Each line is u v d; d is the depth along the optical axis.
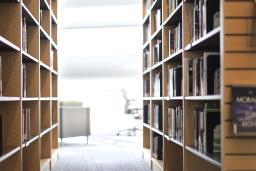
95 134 8.94
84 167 4.69
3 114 2.86
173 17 3.43
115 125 10.51
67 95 10.46
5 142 2.85
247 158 1.89
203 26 2.45
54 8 5.48
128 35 8.22
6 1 2.81
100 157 5.50
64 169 4.56
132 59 8.86
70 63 8.86
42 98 3.97
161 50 4.18
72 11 6.71
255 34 1.90
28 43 3.71
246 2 1.91
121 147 6.66
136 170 4.52
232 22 1.91
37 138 3.67
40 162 3.93
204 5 2.42
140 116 9.30
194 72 2.67
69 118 7.15
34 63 3.72
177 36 3.38
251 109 1.87
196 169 2.81
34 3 3.72
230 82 1.90
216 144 2.41
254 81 1.90
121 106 11.55
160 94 4.11
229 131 1.89
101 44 8.37
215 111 2.43
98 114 11.09
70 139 7.94
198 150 2.51
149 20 4.96
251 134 1.85
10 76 2.84
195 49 2.80
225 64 1.90
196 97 2.44
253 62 1.90
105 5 6.43
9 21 2.83
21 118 2.90
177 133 3.27
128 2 6.32
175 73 3.33
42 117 4.64
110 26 7.77
